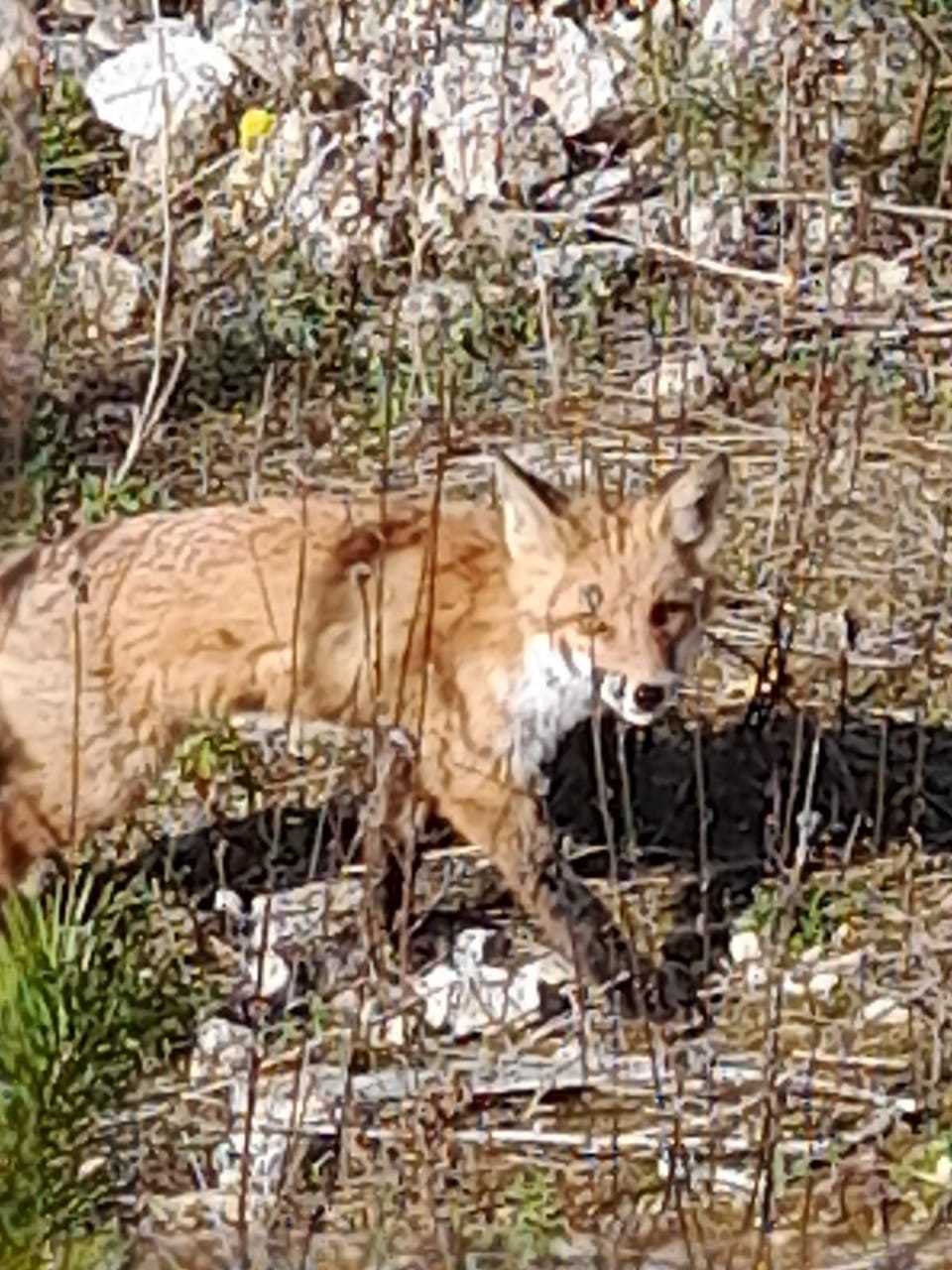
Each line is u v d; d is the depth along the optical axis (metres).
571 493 3.93
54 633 3.62
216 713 3.70
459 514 3.75
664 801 3.90
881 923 3.69
